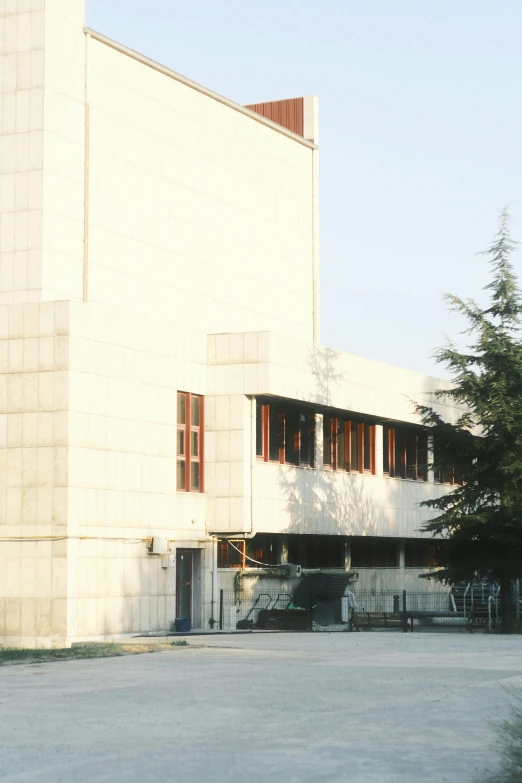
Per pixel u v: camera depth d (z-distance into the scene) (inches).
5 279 1401.3
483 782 416.8
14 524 1277.1
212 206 1708.9
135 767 443.5
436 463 1562.5
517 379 1504.7
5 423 1295.5
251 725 551.8
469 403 1540.4
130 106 1545.3
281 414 1614.2
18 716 583.8
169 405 1441.9
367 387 1768.0
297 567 1638.8
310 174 1979.6
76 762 454.6
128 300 1523.1
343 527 1748.3
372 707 618.5
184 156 1649.9
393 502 1921.8
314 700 648.4
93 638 1278.3
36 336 1293.1
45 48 1406.3
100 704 631.2
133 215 1541.6
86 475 1289.4
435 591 2185.0
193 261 1659.7
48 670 838.5
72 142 1440.7
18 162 1405.0
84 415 1293.1
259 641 1191.6
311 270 1966.0
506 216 1518.2
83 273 1444.4
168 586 1411.2
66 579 1246.9
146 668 852.6
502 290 1523.1
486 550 1503.4
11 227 1401.3
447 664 887.1
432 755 470.9
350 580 1881.2
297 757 465.1
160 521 1409.9
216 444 1505.9
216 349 1518.2
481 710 606.9
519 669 842.8
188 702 639.1
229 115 1760.6
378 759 461.1
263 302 1828.2
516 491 1494.8
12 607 1266.0
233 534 1498.5
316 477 1680.6
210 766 445.1
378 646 1103.6
